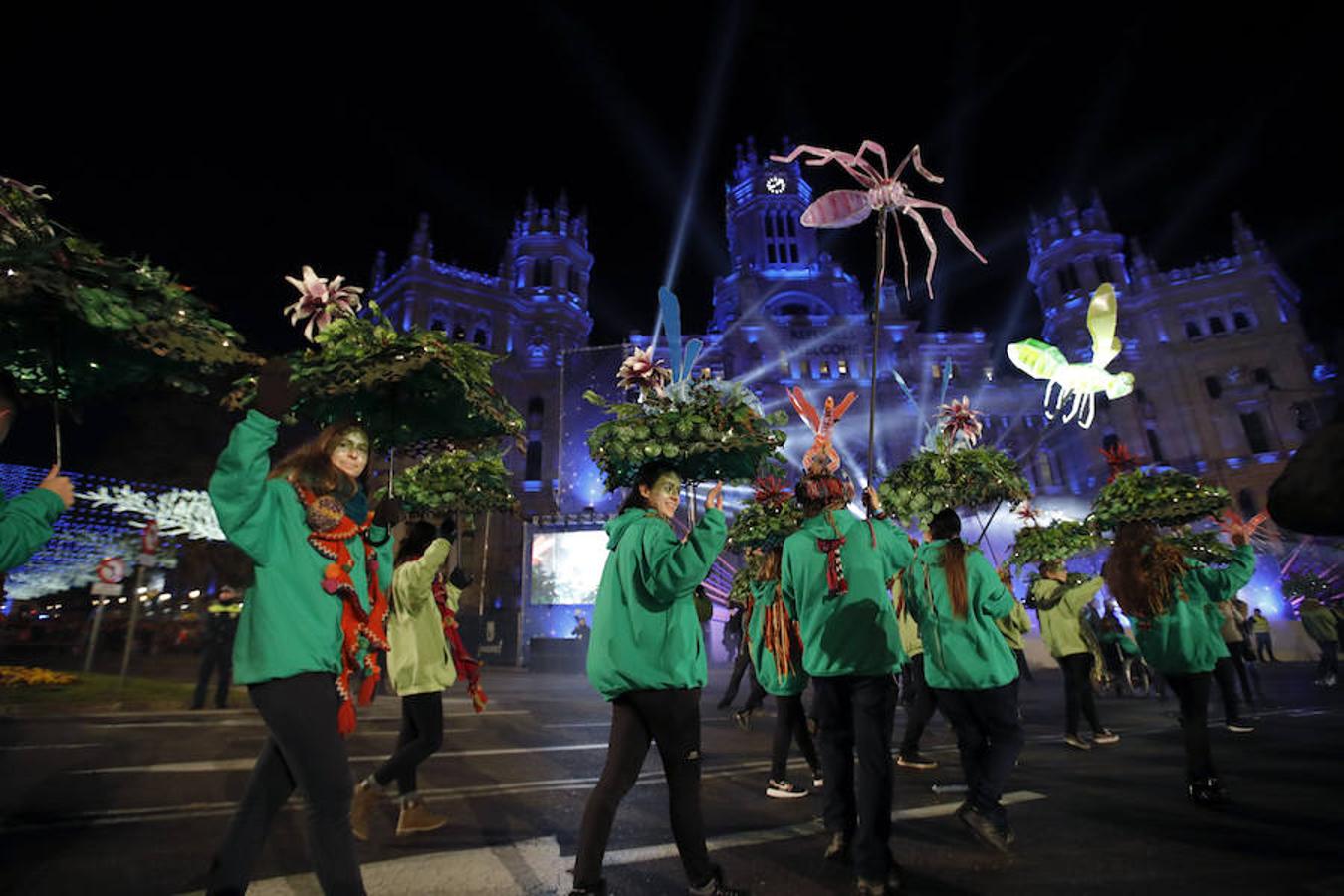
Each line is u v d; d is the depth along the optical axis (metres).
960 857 3.42
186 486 18.78
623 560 2.87
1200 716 4.36
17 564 2.61
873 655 3.19
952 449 6.16
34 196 2.70
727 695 9.83
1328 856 3.31
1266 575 24.30
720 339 44.03
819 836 3.82
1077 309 41.72
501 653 25.09
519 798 4.65
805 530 3.58
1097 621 12.10
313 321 3.44
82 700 9.79
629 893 2.96
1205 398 37.97
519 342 43.00
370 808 3.78
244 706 9.80
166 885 3.02
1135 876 3.11
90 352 3.04
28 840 3.64
